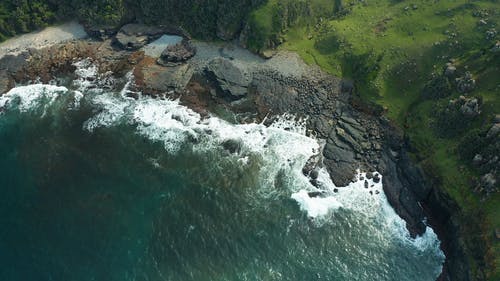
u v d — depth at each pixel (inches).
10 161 3304.6
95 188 3125.0
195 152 3378.4
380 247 2822.3
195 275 2650.1
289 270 2691.9
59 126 3597.4
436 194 2925.7
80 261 2694.4
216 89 3814.0
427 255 2787.9
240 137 3479.3
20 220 2906.0
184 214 2962.6
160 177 3203.7
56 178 3186.5
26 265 2662.4
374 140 3383.4
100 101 3801.7
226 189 3125.0
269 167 3262.8
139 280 2618.1
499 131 2748.5
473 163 2802.7
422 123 3265.3
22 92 3887.8
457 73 3289.9
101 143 3454.7
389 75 3641.7
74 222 2906.0
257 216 2962.6
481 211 2637.8
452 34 3622.0
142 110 3713.1
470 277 2488.9
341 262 2741.1
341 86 3769.7
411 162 3149.6
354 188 3137.3
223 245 2797.7
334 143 3383.4
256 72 3907.5
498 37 3442.4
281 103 3688.5
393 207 3029.0
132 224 2903.5
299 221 2938.0
